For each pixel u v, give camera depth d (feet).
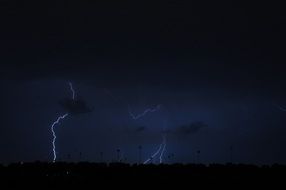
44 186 150.61
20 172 213.05
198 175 188.65
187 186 152.87
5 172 211.61
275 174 192.65
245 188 149.89
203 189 146.61
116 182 161.38
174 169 216.54
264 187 152.15
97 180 168.04
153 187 150.00
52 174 198.90
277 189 148.87
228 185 156.46
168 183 159.53
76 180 165.89
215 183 160.86
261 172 200.75
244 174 193.16
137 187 149.38
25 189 142.72
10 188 143.95
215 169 214.69
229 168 219.20
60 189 143.54
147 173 199.52
